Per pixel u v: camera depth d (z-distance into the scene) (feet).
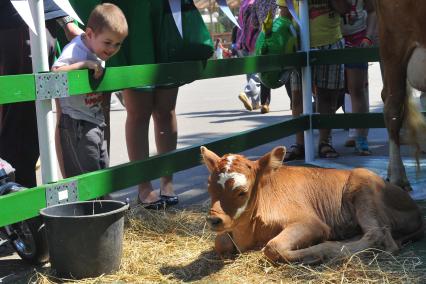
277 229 13.93
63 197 14.53
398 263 13.62
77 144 16.15
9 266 14.74
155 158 17.20
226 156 13.28
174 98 19.40
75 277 13.32
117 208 14.14
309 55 24.39
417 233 15.44
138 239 16.05
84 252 13.17
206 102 53.11
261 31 24.44
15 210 13.48
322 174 15.17
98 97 16.35
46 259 14.66
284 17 24.84
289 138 31.65
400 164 19.77
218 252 14.33
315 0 24.41
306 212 14.26
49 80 14.07
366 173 15.12
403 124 20.12
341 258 13.50
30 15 13.80
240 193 12.80
